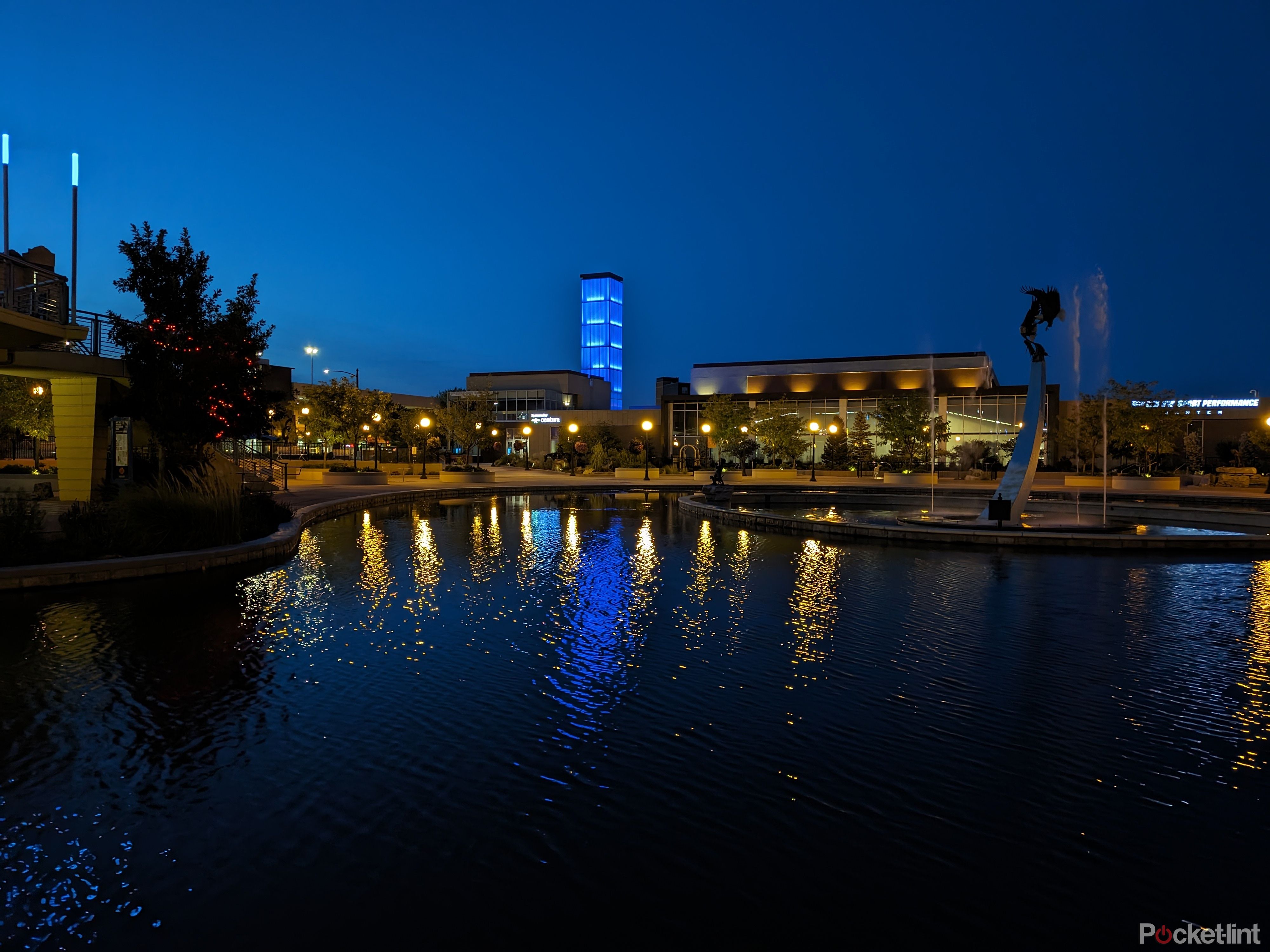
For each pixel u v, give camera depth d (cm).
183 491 1691
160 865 452
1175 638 991
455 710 713
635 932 391
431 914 405
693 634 1005
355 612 1138
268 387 4619
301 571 1520
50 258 2405
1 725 672
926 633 1015
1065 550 1853
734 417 5938
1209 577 1472
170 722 680
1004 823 505
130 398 2116
